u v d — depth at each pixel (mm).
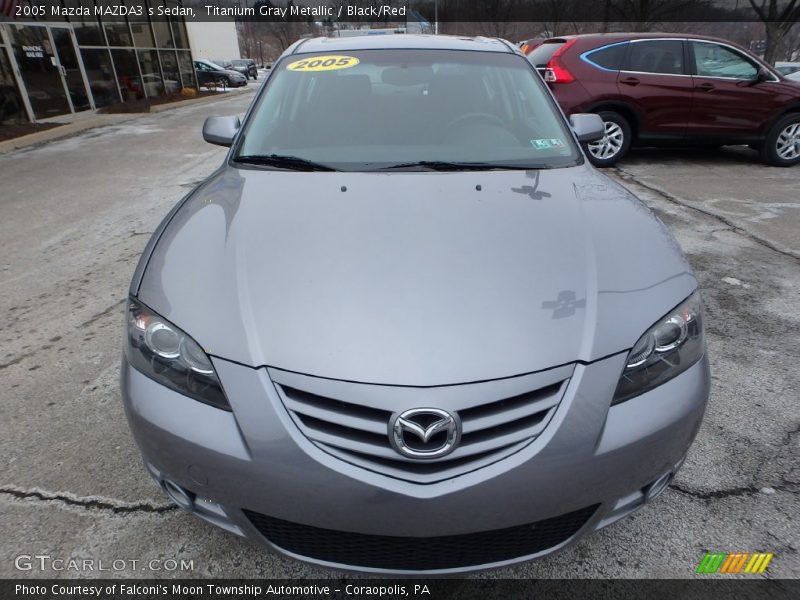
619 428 1425
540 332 1450
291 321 1473
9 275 4016
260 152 2465
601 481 1424
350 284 1564
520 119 2635
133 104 15609
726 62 7031
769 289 3637
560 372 1406
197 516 1569
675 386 1535
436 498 1318
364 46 2941
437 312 1479
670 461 1546
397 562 1457
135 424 1534
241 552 1803
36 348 2994
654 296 1606
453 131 2535
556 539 1498
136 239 4719
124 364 1631
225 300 1548
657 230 1968
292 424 1373
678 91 6934
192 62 20938
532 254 1702
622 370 1460
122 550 1804
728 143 7262
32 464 2145
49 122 12172
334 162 2352
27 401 2537
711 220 5012
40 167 7996
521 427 1376
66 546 1812
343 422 1353
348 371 1369
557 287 1578
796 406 2471
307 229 1814
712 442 2252
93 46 14602
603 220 1938
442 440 1337
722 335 3078
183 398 1467
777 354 2887
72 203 5957
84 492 2014
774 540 1826
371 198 2025
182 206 2170
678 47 6926
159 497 1994
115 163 8164
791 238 4555
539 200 2045
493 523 1374
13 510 1936
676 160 7754
